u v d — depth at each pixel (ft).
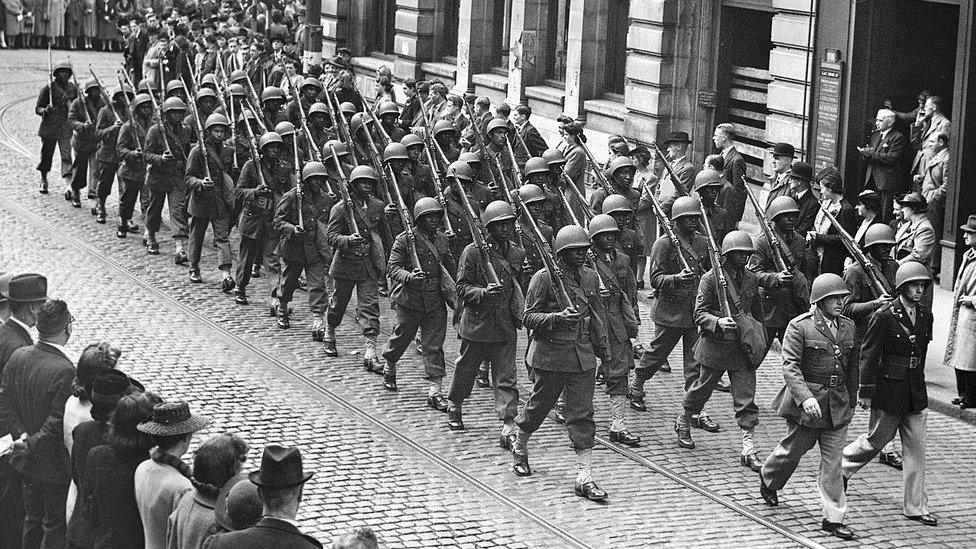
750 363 51.31
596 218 53.72
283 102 82.38
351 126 78.38
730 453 52.85
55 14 172.14
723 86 91.66
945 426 56.65
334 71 97.71
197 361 60.95
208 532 30.14
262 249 70.95
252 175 69.10
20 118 122.83
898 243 64.75
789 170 67.36
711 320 51.21
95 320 66.23
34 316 41.39
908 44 81.56
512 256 54.44
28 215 87.40
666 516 46.26
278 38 109.70
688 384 54.80
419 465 50.08
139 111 83.30
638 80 94.84
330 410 55.57
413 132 79.56
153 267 77.20
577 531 44.62
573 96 103.96
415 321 57.00
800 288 57.00
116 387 34.68
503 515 45.73
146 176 80.18
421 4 122.83
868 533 45.68
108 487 33.22
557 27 108.78
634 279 55.06
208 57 115.65
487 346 52.75
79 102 88.63
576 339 47.67
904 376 46.78
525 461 49.57
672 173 63.21
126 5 172.14
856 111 80.84
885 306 47.57
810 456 52.85
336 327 62.95
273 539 28.12
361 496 46.70
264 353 62.85
